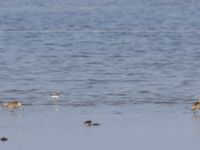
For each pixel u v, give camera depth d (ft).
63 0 471.21
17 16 354.54
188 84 165.27
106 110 138.72
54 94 148.36
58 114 135.44
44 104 144.56
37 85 163.94
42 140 118.01
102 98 149.89
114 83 165.99
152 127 125.29
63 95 152.87
